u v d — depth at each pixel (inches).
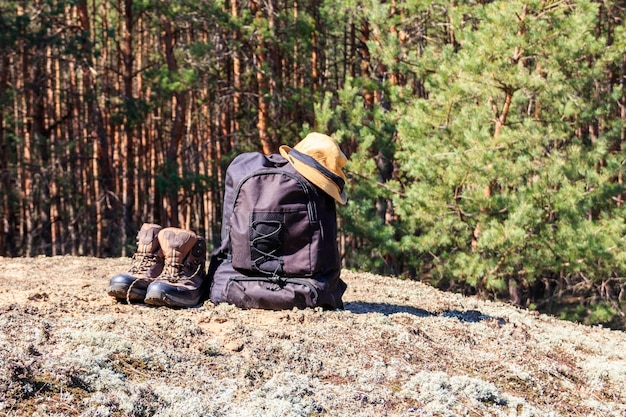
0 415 108.5
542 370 178.7
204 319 178.2
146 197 1028.5
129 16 806.5
